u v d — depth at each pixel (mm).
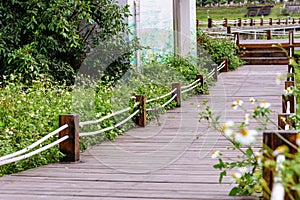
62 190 4488
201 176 4875
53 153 5543
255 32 23219
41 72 8234
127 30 9359
